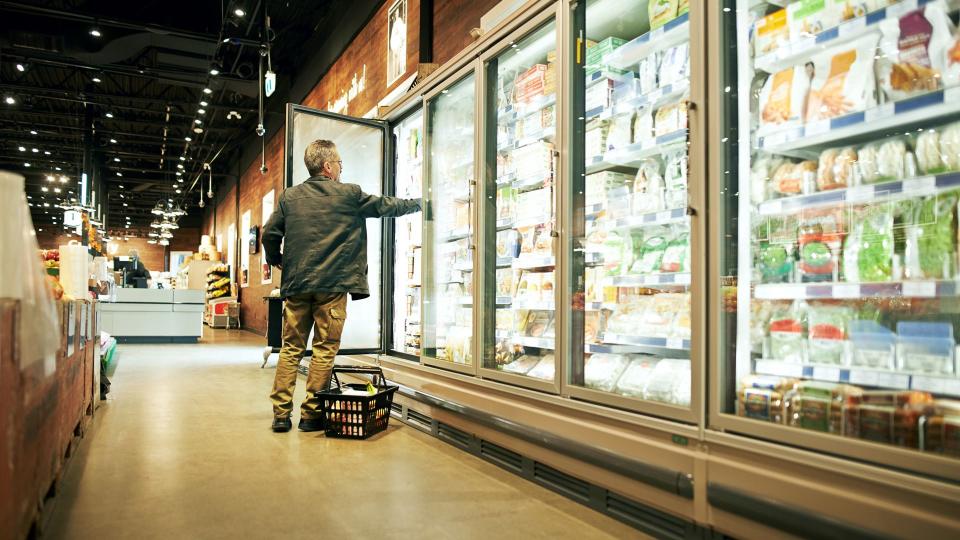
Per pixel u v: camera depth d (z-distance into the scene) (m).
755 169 2.00
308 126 4.54
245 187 17.64
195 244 32.78
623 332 2.48
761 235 2.00
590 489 2.33
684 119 2.33
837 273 1.81
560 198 2.64
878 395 1.63
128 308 11.41
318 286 3.57
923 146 1.65
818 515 1.56
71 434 2.81
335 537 2.02
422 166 3.92
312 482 2.62
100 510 2.25
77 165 20.47
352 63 7.84
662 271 2.38
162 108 15.13
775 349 1.93
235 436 3.49
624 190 2.59
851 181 1.79
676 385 2.19
